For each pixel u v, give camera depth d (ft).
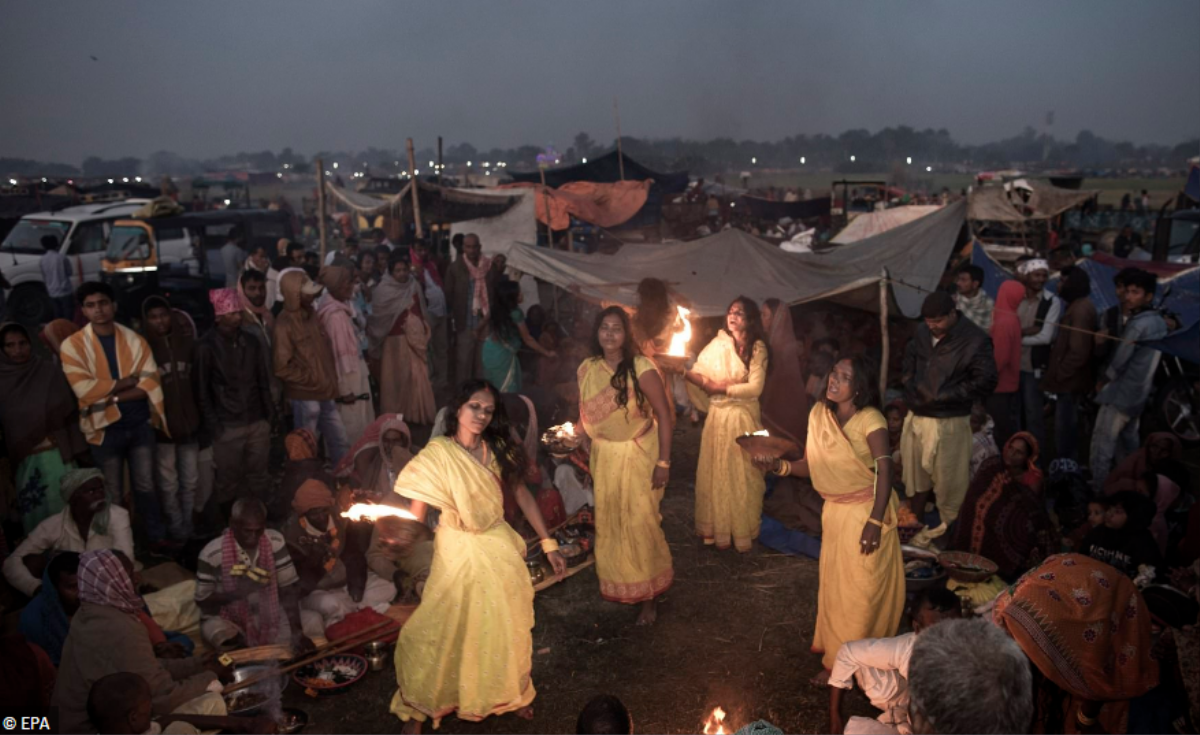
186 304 50.88
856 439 13.57
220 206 104.83
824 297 27.40
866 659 9.85
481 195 49.52
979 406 21.06
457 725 13.92
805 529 21.33
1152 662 9.32
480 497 13.03
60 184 84.53
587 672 15.42
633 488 16.24
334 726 13.89
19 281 49.11
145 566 19.53
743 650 16.05
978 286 24.39
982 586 16.44
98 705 10.66
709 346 19.47
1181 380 27.09
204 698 12.91
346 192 56.49
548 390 25.61
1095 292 31.27
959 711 6.16
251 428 21.01
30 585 16.10
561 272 32.40
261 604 15.56
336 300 24.63
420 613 13.25
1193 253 43.68
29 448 17.84
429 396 28.78
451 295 32.60
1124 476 19.30
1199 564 14.76
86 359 18.70
